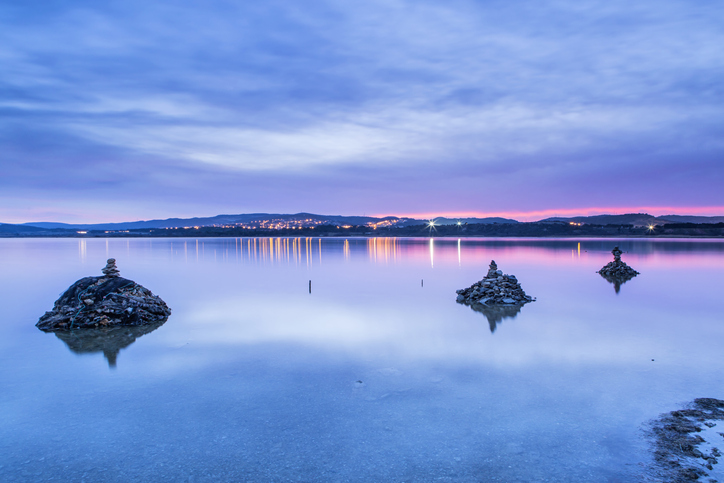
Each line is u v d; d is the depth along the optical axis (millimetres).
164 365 15969
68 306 24016
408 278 46750
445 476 8648
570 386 13344
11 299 33781
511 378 14141
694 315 24500
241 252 117375
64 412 11852
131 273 54781
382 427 10773
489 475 8656
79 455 9609
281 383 13930
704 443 9688
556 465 8961
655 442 9797
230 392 13203
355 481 8516
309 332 20891
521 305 28141
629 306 27578
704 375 14234
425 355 16875
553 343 18500
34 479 8703
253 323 23062
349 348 17984
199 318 24547
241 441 10156
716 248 107938
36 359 16922
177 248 149125
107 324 22531
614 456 9250
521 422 10930
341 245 177625
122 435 10508
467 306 28062
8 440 10320
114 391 13391
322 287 39031
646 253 88125
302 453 9586
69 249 139250
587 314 24953
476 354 16938
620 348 17609
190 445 10000
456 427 10719
